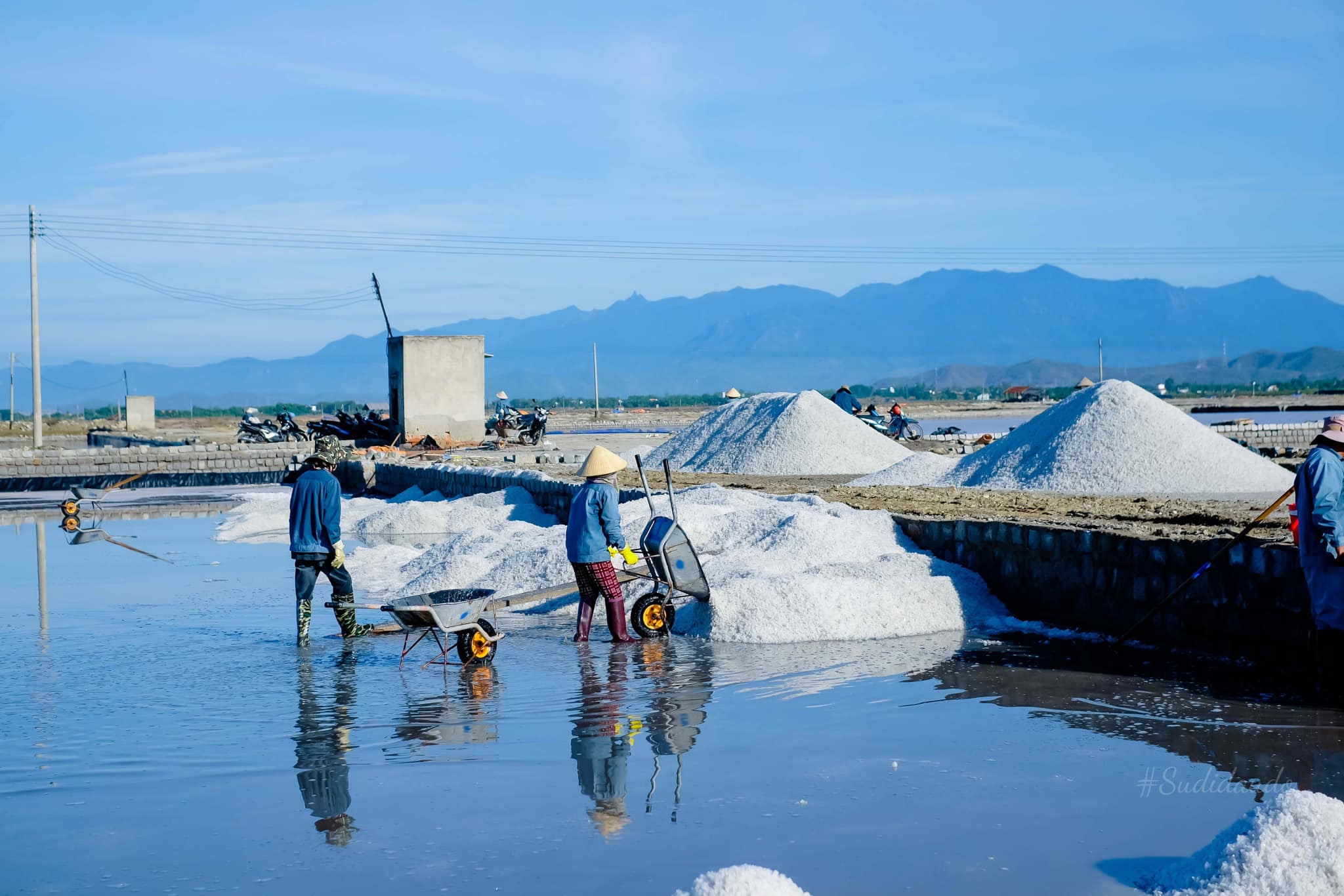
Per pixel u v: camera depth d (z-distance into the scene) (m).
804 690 6.64
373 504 19.55
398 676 7.21
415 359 31.56
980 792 4.75
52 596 10.55
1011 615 9.10
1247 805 4.56
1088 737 5.56
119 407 77.94
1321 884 3.51
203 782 5.00
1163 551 7.75
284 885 3.86
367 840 4.26
